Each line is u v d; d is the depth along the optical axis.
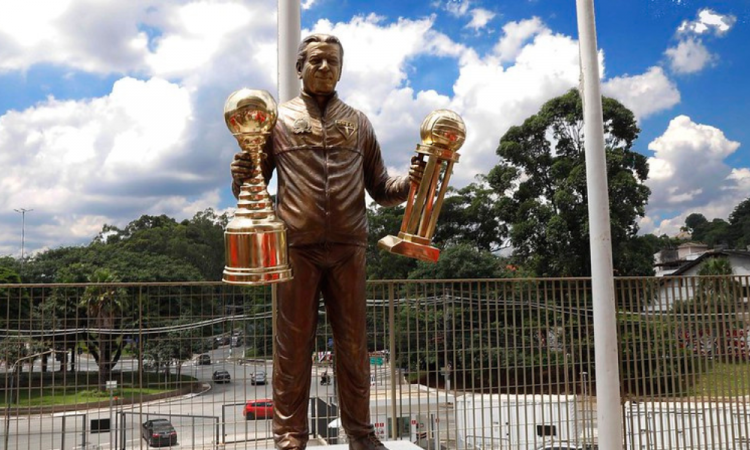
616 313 7.44
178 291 6.94
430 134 3.40
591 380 7.81
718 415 7.51
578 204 28.91
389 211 31.72
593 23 7.09
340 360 3.74
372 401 7.41
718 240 48.72
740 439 7.55
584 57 7.02
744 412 7.61
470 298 6.89
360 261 3.66
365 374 3.75
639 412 7.20
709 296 7.78
